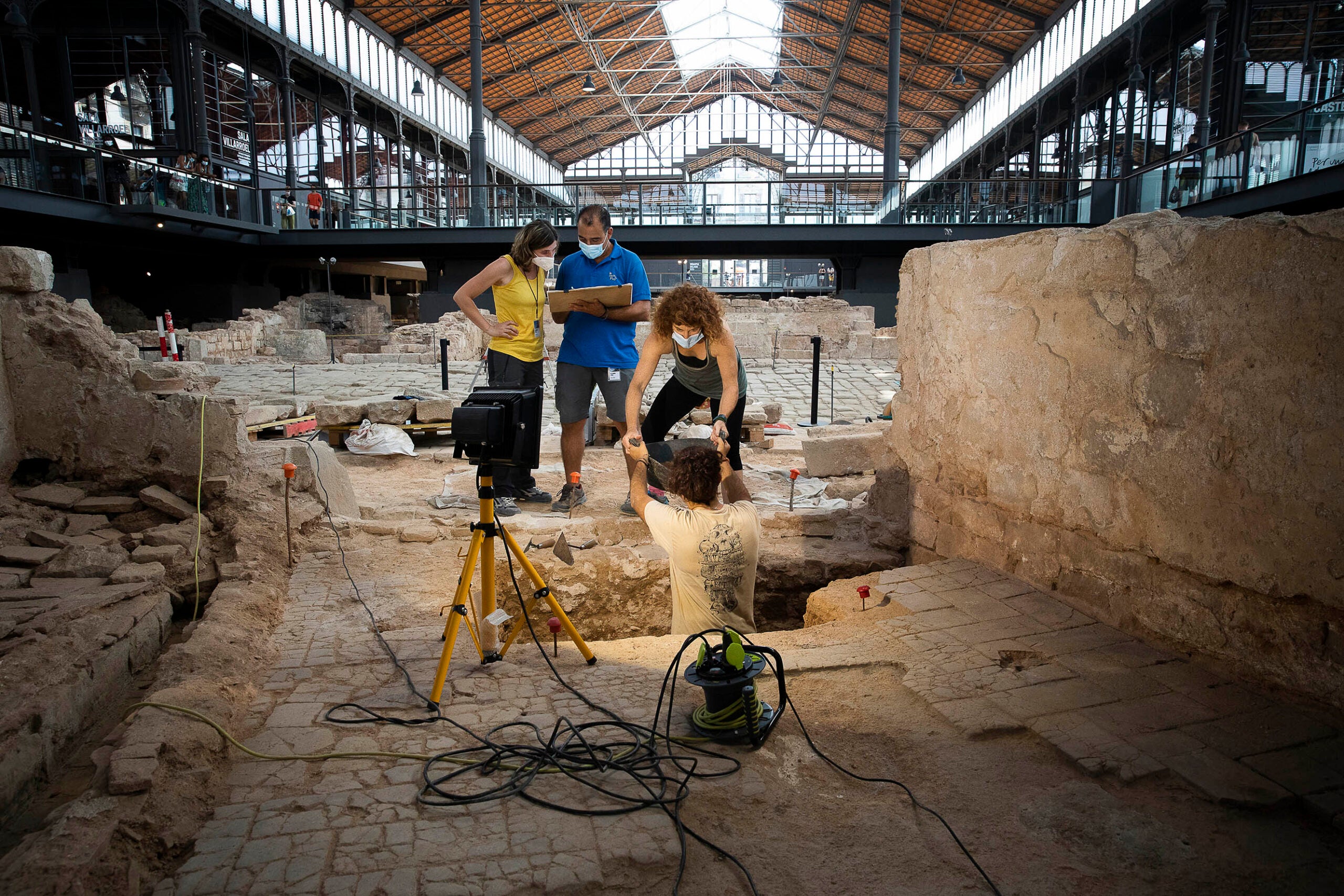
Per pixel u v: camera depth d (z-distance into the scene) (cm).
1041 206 2548
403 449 891
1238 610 311
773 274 4781
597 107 4922
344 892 196
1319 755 256
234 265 2834
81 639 339
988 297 452
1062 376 397
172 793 232
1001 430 446
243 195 2575
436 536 528
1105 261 365
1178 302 328
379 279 4034
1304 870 211
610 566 519
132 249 2466
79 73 2467
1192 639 332
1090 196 2327
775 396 1606
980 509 471
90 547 446
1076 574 396
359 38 3222
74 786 275
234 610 375
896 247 2777
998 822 235
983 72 3972
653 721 289
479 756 263
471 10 2858
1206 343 315
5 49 2475
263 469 550
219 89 2670
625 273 577
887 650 349
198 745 255
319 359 2305
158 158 2508
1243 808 235
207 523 491
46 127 2516
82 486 515
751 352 2003
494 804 237
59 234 2158
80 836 206
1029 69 3462
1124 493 362
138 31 2414
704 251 2855
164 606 405
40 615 359
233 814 229
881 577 448
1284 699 293
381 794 240
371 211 2766
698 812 238
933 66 3841
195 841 219
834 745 279
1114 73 2925
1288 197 1527
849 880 211
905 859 219
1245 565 304
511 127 4903
